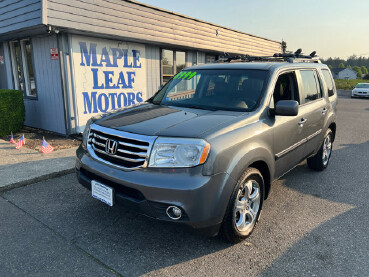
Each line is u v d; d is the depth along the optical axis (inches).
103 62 317.7
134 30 315.6
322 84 194.4
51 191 165.3
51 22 239.5
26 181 172.2
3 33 283.1
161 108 139.2
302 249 116.6
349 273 102.7
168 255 111.5
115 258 109.0
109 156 113.3
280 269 104.7
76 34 286.0
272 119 132.0
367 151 272.1
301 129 156.5
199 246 117.6
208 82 152.3
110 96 331.6
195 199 97.0
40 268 102.3
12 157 215.2
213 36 452.1
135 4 313.9
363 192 173.9
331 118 201.6
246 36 546.9
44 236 121.5
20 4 253.1
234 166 105.9
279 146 136.2
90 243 117.8
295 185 183.9
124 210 145.3
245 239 122.6
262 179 126.0
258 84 139.6
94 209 145.5
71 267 103.3
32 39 302.0
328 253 114.1
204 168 98.5
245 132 114.2
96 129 120.8
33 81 326.3
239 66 154.9
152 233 126.2
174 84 167.5
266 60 193.3
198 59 471.2
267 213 146.7
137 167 103.0
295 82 160.2
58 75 285.1
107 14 285.3
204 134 102.7
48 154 224.5
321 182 189.5
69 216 138.3
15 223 130.9
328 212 148.2
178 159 99.0
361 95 1054.4
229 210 108.2
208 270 103.7
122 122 118.8
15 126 297.1
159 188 97.3
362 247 118.1
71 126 295.4
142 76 369.1
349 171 212.5
